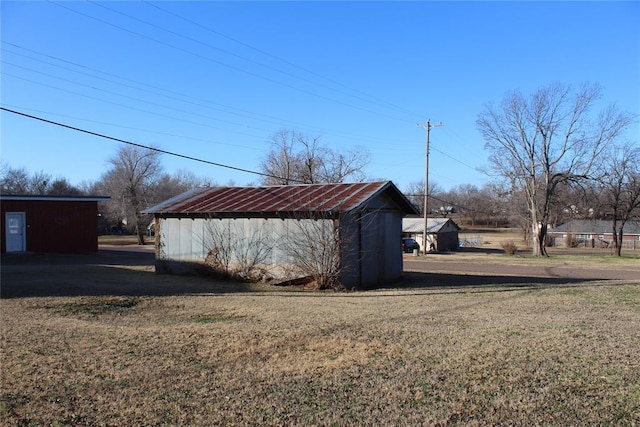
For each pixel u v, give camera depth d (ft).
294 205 50.42
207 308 33.63
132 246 151.43
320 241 47.78
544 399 15.80
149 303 35.45
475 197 370.53
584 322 28.89
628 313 32.86
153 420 14.08
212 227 54.49
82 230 95.71
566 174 145.38
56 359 19.95
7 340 23.15
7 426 13.64
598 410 14.94
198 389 16.61
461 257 129.18
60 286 43.16
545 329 26.48
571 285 52.60
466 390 16.57
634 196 143.64
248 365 19.30
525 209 209.56
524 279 61.00
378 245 54.75
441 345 22.54
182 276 55.31
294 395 16.05
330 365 19.27
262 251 51.11
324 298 40.01
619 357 20.66
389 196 57.72
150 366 19.10
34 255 84.53
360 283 50.62
